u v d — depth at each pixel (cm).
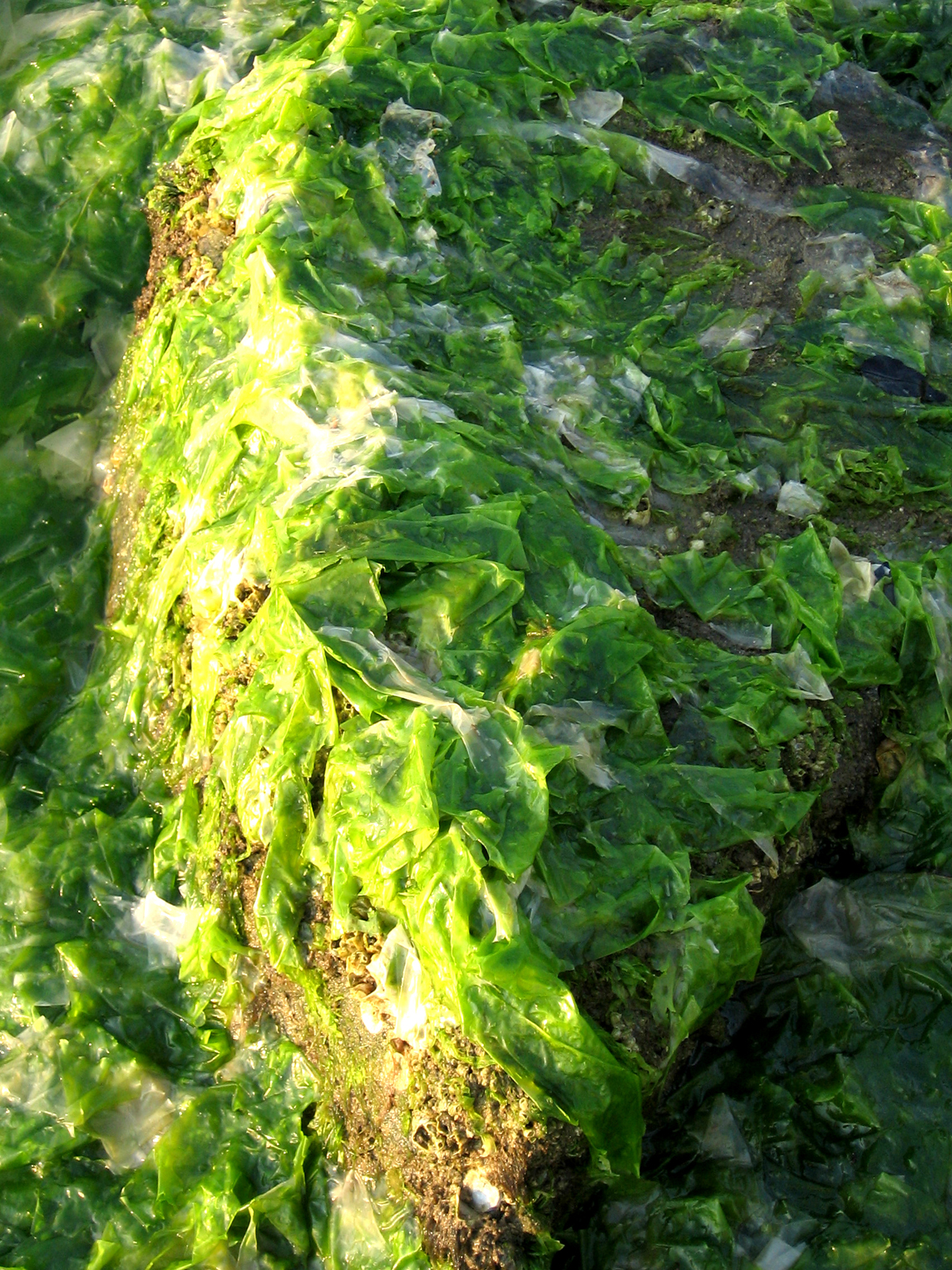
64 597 81
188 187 87
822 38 95
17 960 67
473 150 82
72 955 67
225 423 70
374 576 58
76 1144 63
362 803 54
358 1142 58
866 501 71
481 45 87
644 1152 56
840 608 65
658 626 63
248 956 63
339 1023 58
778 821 58
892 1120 56
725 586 65
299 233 75
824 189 86
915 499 71
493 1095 51
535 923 51
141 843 71
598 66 89
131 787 73
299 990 61
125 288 90
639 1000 53
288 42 94
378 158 79
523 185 82
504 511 61
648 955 53
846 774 62
